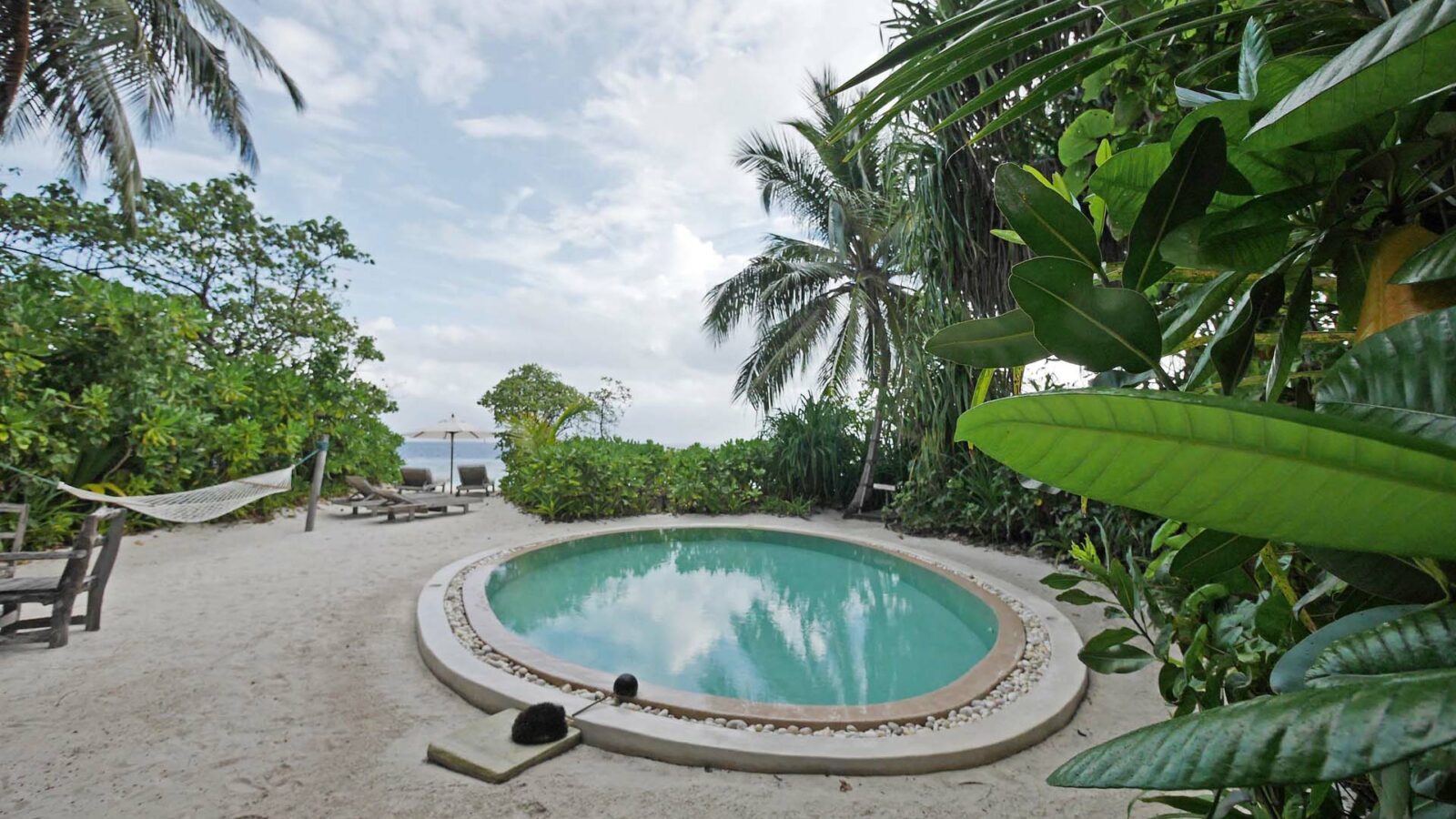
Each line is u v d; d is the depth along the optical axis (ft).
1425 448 0.68
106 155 27.94
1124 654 3.53
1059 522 22.18
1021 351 2.04
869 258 37.45
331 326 40.45
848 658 14.89
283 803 7.57
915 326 25.02
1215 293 2.10
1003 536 25.43
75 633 13.32
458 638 12.99
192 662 11.88
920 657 15.01
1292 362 1.60
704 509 35.55
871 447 34.55
